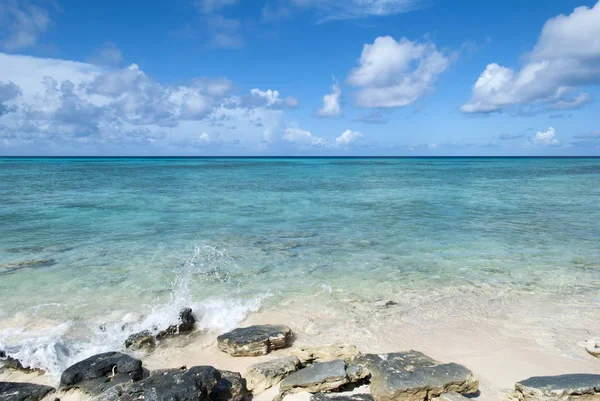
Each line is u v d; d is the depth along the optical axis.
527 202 26.94
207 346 7.36
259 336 7.15
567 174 62.72
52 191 32.44
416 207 24.47
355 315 8.61
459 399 5.29
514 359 6.74
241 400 5.64
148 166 93.44
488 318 8.41
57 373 6.45
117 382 5.88
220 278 10.93
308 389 5.65
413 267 11.86
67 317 8.40
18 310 8.70
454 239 15.50
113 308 8.88
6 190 32.78
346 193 32.84
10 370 6.50
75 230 17.02
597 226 18.16
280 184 42.19
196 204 25.50
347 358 6.52
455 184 42.66
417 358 6.20
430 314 8.62
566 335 7.60
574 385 5.34
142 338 7.31
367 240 15.36
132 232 16.70
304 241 15.18
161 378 5.50
